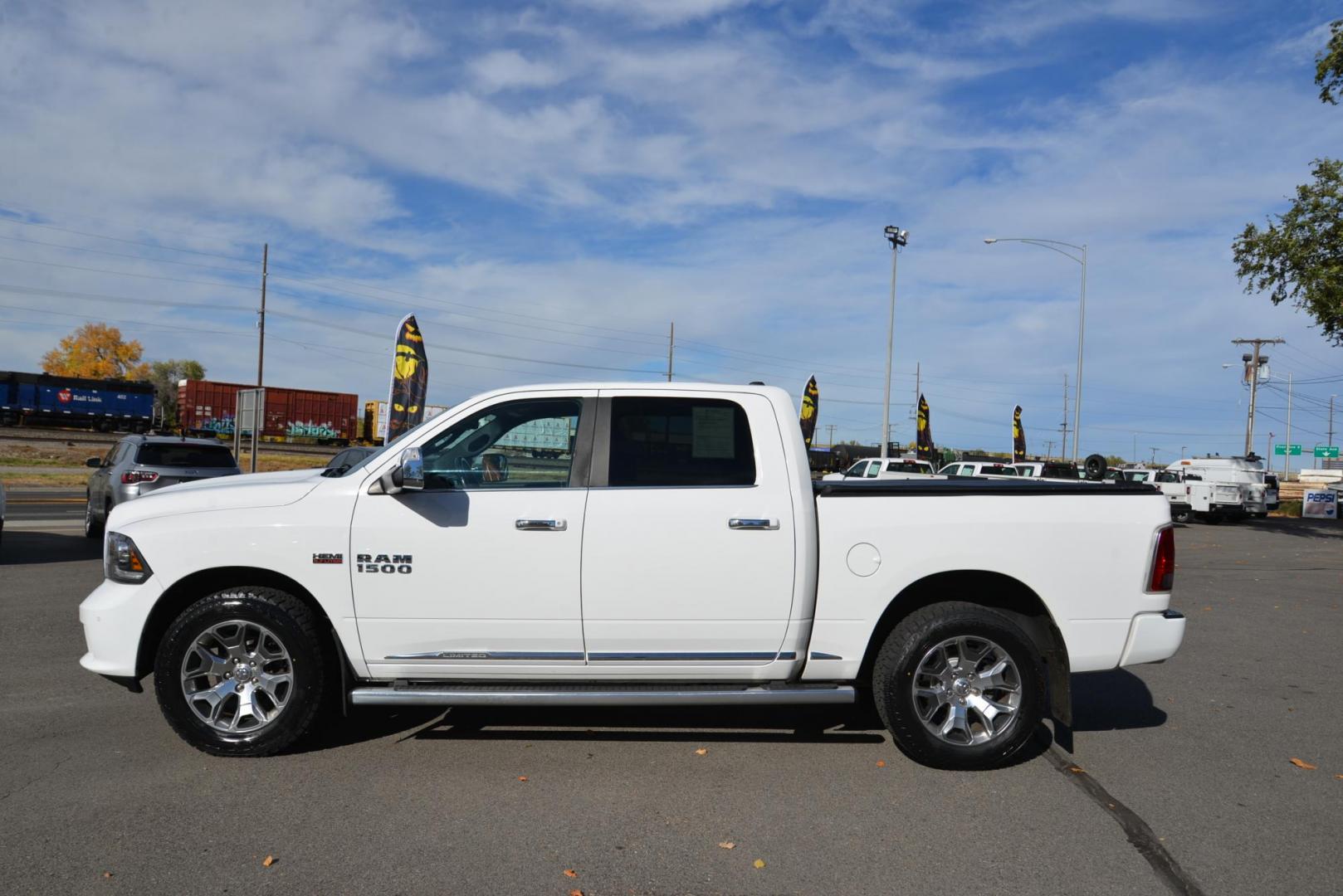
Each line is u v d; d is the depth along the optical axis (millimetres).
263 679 4742
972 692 4734
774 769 4715
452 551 4633
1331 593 12078
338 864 3576
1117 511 4836
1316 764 4922
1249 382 55438
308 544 4652
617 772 4645
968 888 3457
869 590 4719
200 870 3504
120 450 14766
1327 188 23297
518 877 3490
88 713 5492
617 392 4891
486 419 4871
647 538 4641
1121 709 6062
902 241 34750
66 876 3441
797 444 4836
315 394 57156
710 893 3393
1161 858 3734
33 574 10977
